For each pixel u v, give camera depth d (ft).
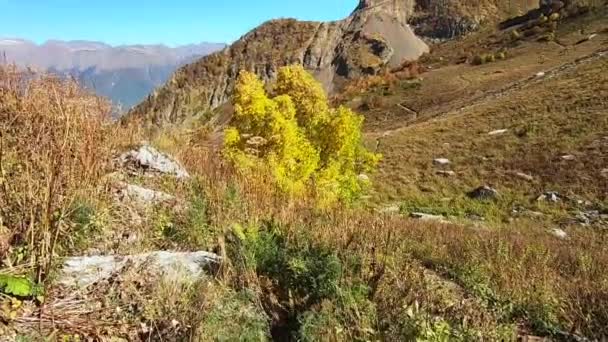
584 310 21.01
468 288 22.39
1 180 15.76
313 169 42.14
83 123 19.29
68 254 16.07
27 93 19.31
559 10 303.27
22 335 12.06
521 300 21.31
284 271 17.62
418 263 24.73
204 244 19.43
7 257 13.70
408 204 81.10
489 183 88.58
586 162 87.04
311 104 49.08
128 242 18.06
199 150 34.42
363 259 18.89
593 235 55.93
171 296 14.82
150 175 25.39
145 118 36.40
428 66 315.17
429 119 167.73
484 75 218.18
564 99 121.80
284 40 646.74
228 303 15.06
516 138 106.52
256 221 20.99
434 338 14.64
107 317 13.80
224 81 589.73
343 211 30.89
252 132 39.86
